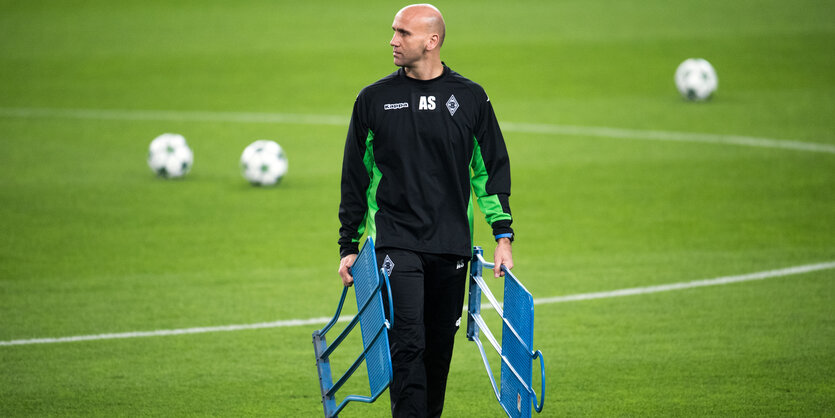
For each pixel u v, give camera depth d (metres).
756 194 39.25
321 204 39.09
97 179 43.47
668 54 76.94
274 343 23.06
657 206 37.75
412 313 14.46
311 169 46.00
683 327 23.88
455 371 21.20
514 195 40.12
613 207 37.78
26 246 32.34
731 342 22.66
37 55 79.19
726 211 36.66
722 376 20.39
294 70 73.81
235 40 85.19
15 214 36.84
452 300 15.48
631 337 23.19
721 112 58.09
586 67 73.50
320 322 24.73
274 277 29.02
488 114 15.01
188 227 35.31
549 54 78.06
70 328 24.09
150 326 24.30
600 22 91.06
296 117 59.38
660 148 49.03
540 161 46.72
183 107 62.44
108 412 18.58
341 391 20.09
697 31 84.88
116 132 54.91
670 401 18.95
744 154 47.00
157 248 32.38
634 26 88.38
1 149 49.91
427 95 14.66
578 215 36.66
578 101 62.84
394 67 74.19
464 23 92.19
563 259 30.77
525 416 13.59
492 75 71.44
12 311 25.48
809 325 23.83
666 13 94.25
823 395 19.17
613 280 28.30
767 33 82.44
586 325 24.20
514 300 14.26
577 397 19.27
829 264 29.44
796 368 20.81
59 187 41.72
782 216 35.69
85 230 34.66
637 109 59.88
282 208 38.38
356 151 14.94
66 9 100.62
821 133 51.44
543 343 22.84
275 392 19.75
